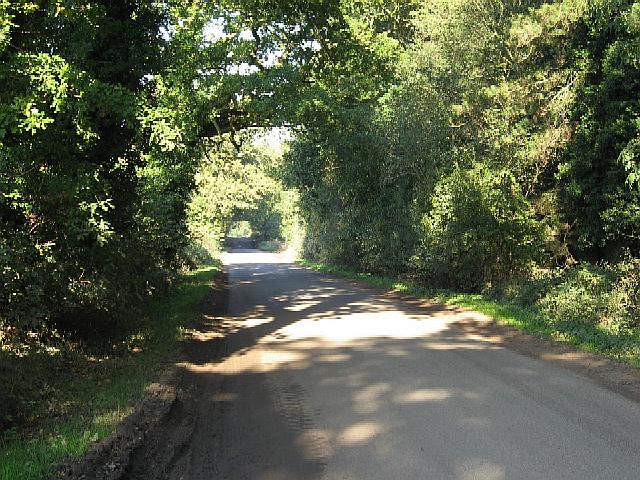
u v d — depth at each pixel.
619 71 14.73
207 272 29.34
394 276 24.44
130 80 10.47
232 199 41.25
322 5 15.45
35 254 8.20
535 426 6.01
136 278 11.48
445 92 20.97
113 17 10.09
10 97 7.34
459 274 18.50
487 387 7.59
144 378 7.93
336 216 30.42
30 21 8.37
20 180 7.52
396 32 28.02
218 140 17.11
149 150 9.97
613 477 4.74
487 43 19.97
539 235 16.86
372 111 22.55
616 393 7.23
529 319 12.59
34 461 4.73
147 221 12.99
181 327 12.40
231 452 5.55
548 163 17.92
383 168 22.80
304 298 19.44
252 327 13.45
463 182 17.08
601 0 15.34
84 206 8.27
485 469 4.94
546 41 17.72
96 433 5.41
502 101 18.44
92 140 8.70
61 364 8.23
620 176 15.03
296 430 6.14
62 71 7.38
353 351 10.25
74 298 9.11
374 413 6.62
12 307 7.80
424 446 5.52
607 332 10.92
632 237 14.94
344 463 5.19
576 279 14.06
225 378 8.60
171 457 5.41
